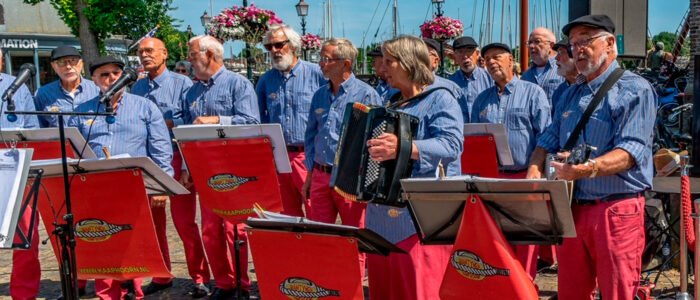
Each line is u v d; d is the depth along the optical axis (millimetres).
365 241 3512
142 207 4430
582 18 3682
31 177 4219
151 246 4492
